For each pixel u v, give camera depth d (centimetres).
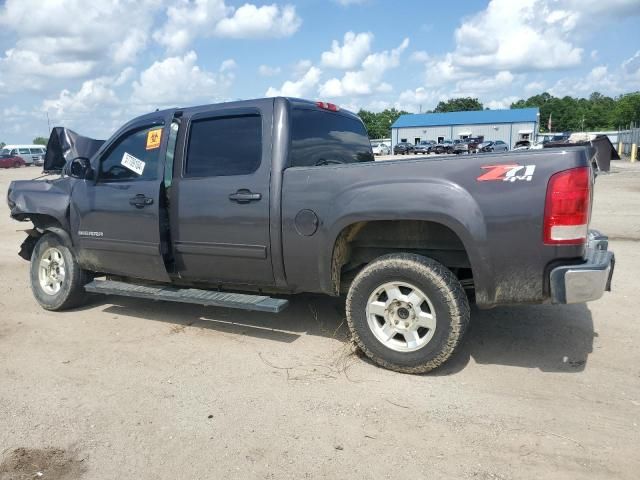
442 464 303
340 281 470
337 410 363
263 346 477
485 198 372
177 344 486
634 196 1567
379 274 408
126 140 538
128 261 536
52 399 386
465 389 387
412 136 7981
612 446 314
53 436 338
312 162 484
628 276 682
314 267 438
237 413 362
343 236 434
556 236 357
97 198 545
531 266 367
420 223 429
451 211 378
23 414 365
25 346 489
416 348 403
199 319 554
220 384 404
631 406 358
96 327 538
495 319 529
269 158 452
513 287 376
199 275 502
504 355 445
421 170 392
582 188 354
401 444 323
